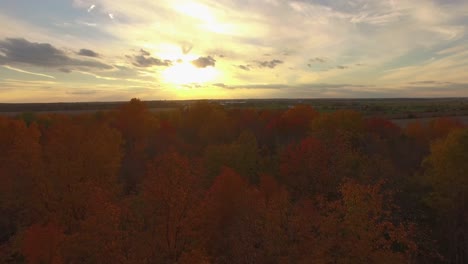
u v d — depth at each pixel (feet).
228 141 212.43
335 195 115.44
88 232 74.69
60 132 125.08
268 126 234.17
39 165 106.73
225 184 94.58
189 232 76.07
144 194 83.35
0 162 118.01
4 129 157.58
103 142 124.36
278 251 70.54
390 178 116.78
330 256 68.49
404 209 106.22
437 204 105.09
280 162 147.33
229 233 83.05
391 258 66.08
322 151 125.80
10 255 91.50
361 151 155.84
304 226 74.13
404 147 174.81
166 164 80.84
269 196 106.52
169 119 265.13
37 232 79.10
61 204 100.12
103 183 107.34
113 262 69.92
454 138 107.86
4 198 105.40
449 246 100.01
